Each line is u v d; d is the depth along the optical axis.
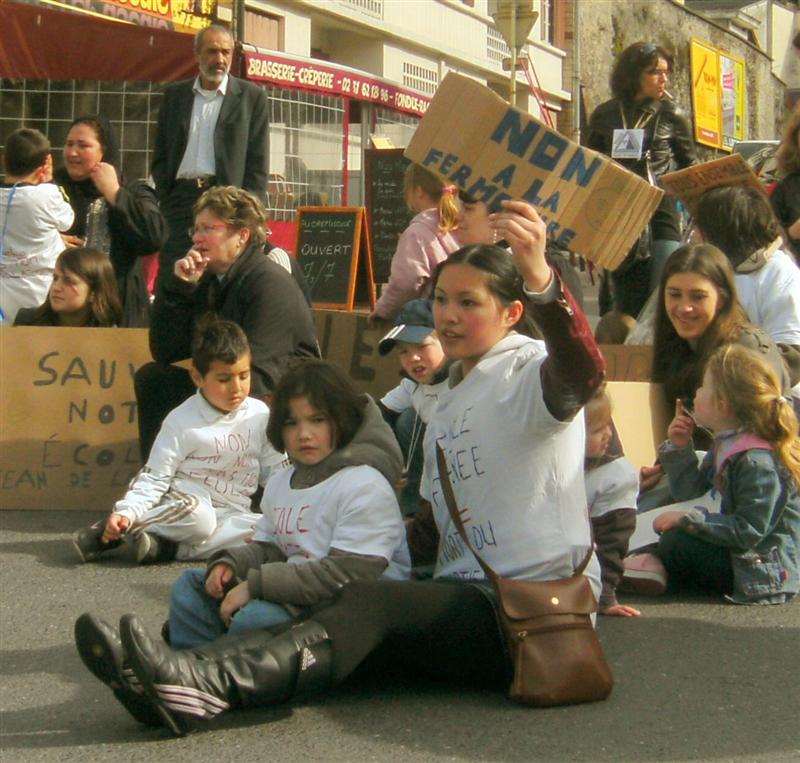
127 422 7.07
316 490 4.29
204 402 6.00
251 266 6.43
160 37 11.76
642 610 5.23
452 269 4.07
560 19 32.38
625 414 5.98
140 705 3.78
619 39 34.47
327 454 4.33
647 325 7.06
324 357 7.80
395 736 3.84
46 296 8.05
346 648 3.90
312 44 23.91
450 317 4.06
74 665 4.55
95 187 8.77
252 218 6.44
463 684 4.24
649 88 9.65
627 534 5.13
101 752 3.75
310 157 15.86
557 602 4.04
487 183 4.34
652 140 9.64
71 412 7.08
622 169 4.29
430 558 4.44
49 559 5.96
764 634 4.90
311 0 21.75
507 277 4.05
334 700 4.12
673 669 4.48
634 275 9.34
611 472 5.10
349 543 4.18
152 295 10.84
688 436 5.54
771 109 45.56
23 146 8.25
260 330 6.36
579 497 4.14
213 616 4.32
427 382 5.88
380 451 4.35
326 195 16.23
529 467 4.06
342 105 16.53
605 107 9.81
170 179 9.20
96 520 6.79
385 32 24.28
